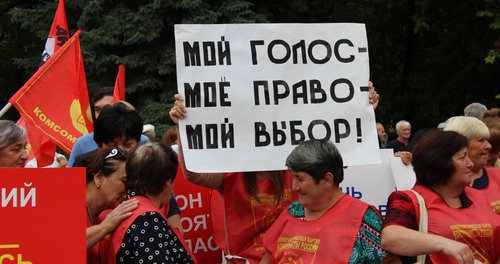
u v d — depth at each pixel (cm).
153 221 354
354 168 551
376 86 2331
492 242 372
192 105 429
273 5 1812
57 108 611
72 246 327
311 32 447
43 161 629
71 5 1694
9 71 2248
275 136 437
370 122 449
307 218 386
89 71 1622
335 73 448
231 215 440
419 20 2033
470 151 438
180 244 361
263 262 407
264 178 443
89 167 384
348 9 2206
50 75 612
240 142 433
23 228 324
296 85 442
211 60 434
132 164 369
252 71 438
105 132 450
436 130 389
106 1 1688
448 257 363
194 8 1602
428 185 381
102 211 398
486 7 1845
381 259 367
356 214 373
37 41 2200
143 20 1609
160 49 1638
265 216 436
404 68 2289
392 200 377
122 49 1662
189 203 542
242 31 438
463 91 2056
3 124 432
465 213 372
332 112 445
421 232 358
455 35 2030
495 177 441
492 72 2000
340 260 364
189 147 427
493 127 513
